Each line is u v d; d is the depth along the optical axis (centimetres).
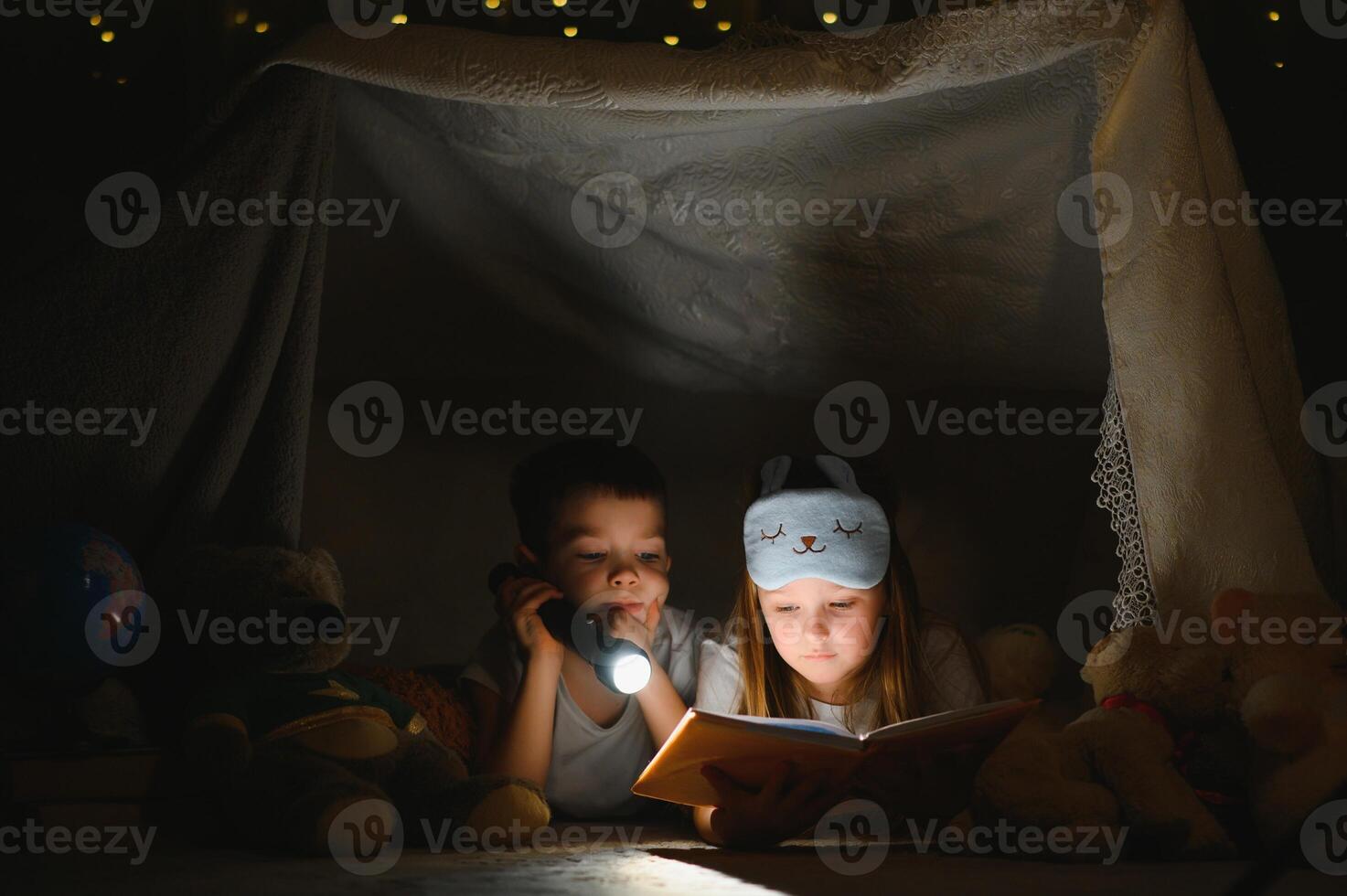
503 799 209
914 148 287
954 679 238
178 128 285
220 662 230
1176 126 238
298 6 280
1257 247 251
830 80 246
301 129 265
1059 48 242
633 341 332
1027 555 344
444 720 252
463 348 329
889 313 313
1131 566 244
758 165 293
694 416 345
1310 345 312
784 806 192
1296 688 184
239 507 264
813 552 223
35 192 286
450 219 305
